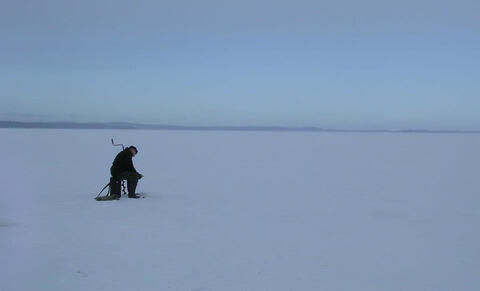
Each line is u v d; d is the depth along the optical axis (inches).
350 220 353.7
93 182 572.4
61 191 493.0
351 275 225.6
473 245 282.5
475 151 1403.8
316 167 825.5
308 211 390.6
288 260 248.2
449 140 2659.9
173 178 637.3
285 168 800.9
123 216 358.3
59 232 302.8
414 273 230.1
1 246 267.9
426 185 573.3
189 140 2268.7
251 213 379.6
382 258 254.4
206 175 679.1
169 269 230.2
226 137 2960.1
